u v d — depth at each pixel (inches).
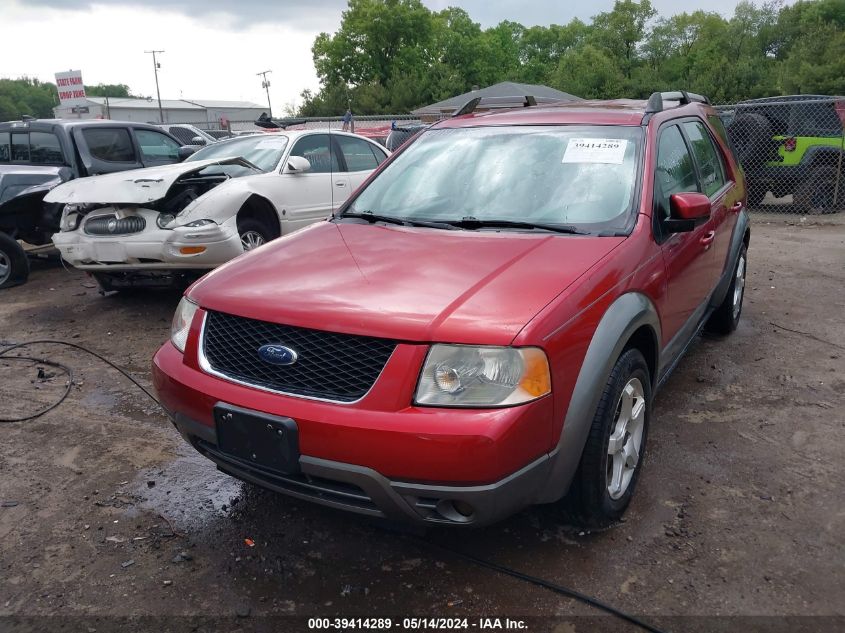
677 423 155.5
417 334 93.0
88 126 331.3
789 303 252.2
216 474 139.4
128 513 125.3
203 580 106.7
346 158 316.8
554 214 130.3
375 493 93.7
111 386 186.1
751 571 105.9
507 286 102.1
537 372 93.0
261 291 108.6
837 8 2201.0
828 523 117.6
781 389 173.3
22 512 125.6
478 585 104.3
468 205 138.1
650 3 2331.4
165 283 246.1
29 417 166.2
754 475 133.4
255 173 275.6
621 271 113.1
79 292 291.6
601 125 146.9
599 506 111.2
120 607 101.0
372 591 103.6
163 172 239.6
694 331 163.3
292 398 97.6
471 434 88.8
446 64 2581.2
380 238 127.9
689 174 160.4
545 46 3036.4
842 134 469.4
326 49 2554.1
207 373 107.1
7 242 299.0
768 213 498.3
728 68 1911.9
